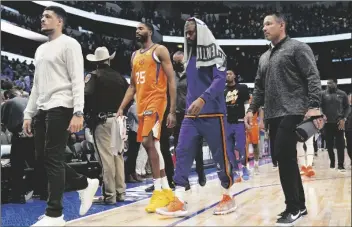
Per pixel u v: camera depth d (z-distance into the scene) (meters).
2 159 4.02
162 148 4.09
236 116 5.07
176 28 24.36
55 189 2.62
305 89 2.69
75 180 2.88
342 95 6.28
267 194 3.93
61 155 2.67
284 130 2.64
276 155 2.65
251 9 27.67
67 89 2.71
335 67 22.28
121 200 3.79
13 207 3.60
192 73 2.97
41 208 3.55
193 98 2.96
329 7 25.84
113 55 3.92
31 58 17.86
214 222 2.66
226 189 3.01
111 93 3.66
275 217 2.80
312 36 23.58
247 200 3.58
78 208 3.50
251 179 5.37
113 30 22.58
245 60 23.91
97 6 21.31
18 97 3.86
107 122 3.62
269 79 2.78
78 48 2.74
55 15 2.79
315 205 3.24
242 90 5.10
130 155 5.42
